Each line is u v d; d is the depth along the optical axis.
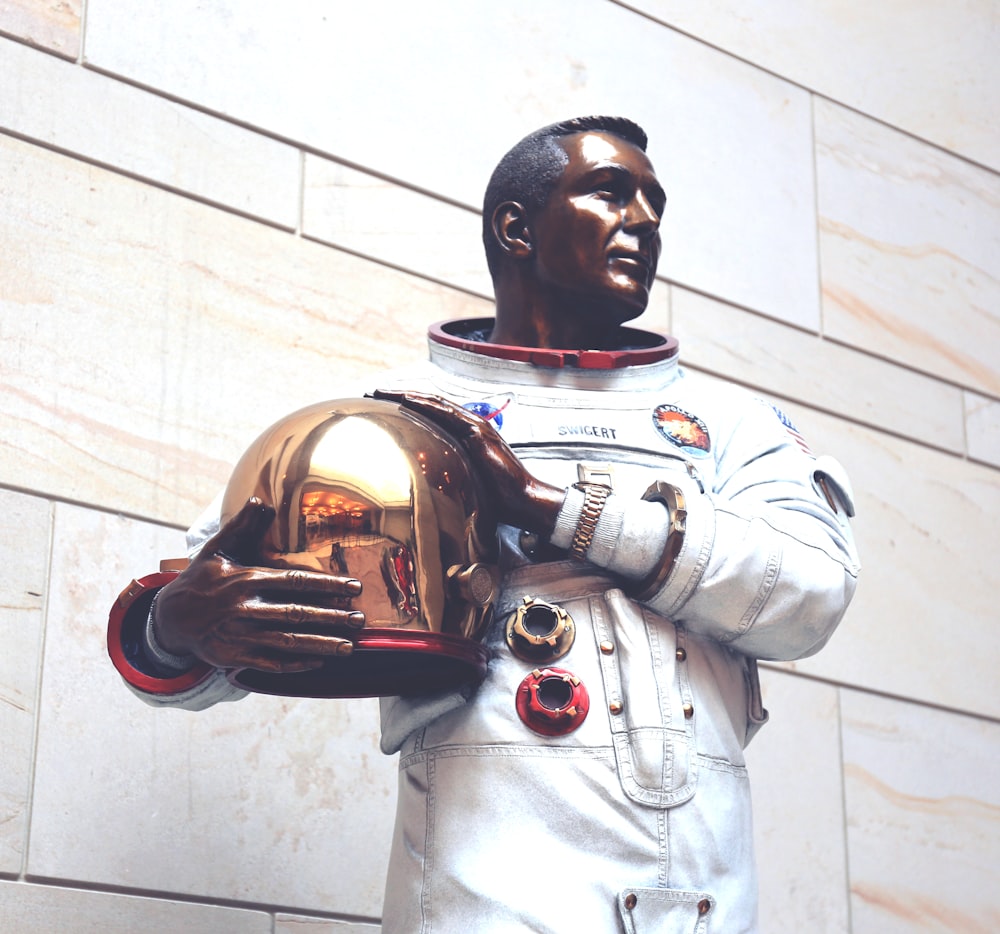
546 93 5.19
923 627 5.27
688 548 2.80
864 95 5.90
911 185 5.89
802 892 4.70
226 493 2.87
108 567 4.03
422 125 4.91
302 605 2.66
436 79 4.98
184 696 3.02
